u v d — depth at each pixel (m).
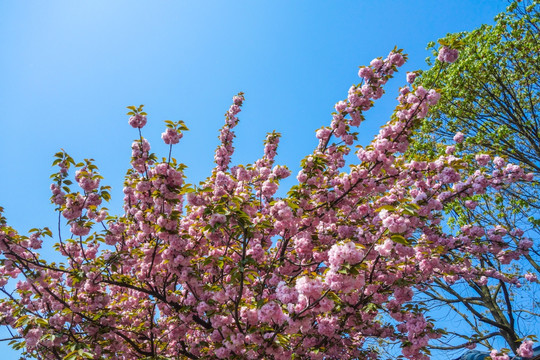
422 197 6.88
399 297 6.20
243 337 5.09
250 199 6.55
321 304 3.99
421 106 6.65
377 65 7.36
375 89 7.27
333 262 3.82
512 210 12.16
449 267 8.98
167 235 5.88
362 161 7.36
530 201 11.88
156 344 7.59
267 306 4.24
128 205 8.06
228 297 5.36
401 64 7.22
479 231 8.12
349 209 8.15
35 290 6.84
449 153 9.98
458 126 12.77
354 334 8.07
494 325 11.31
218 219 4.87
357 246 3.94
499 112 12.13
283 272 7.62
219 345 5.20
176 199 5.85
